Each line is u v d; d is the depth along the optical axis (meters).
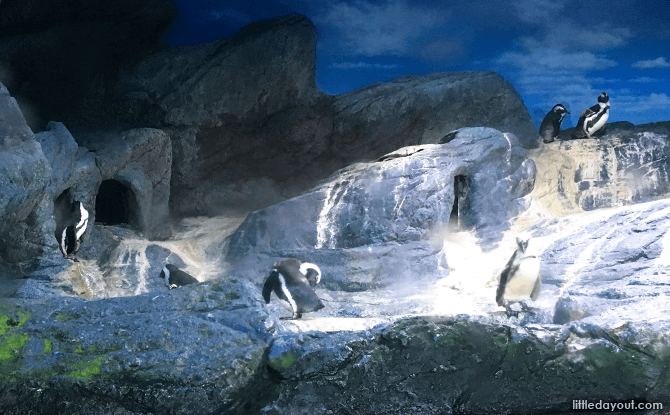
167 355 5.77
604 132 16.23
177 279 8.24
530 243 6.95
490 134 13.02
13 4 12.68
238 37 15.02
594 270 8.62
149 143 13.02
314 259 10.98
